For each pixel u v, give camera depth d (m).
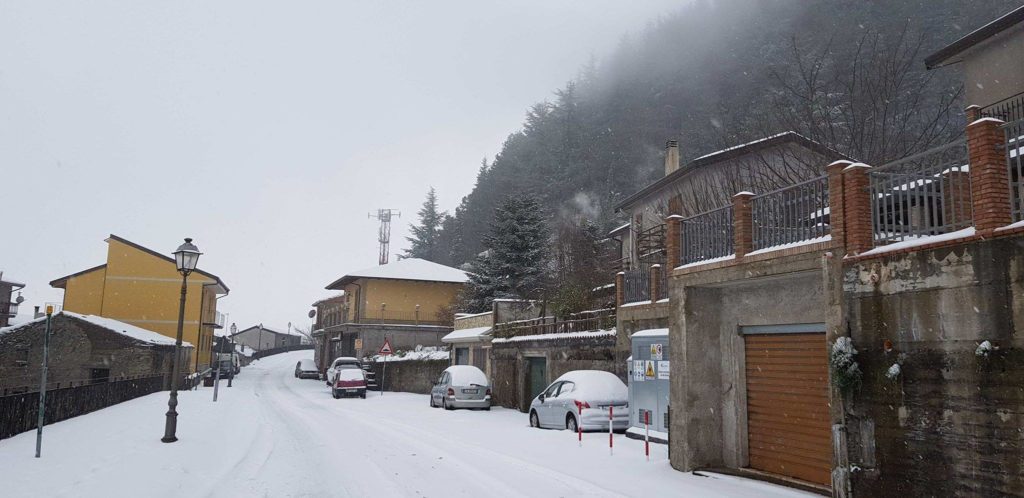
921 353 7.03
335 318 65.50
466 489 9.56
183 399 28.16
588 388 17.11
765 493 9.12
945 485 6.67
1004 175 6.53
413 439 15.81
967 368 6.53
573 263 42.25
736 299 11.13
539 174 72.94
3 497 8.52
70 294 50.22
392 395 37.69
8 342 35.66
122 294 50.78
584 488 9.58
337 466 11.64
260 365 85.81
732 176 23.56
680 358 11.25
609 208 59.62
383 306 55.31
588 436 15.98
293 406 27.78
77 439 14.34
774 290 10.27
